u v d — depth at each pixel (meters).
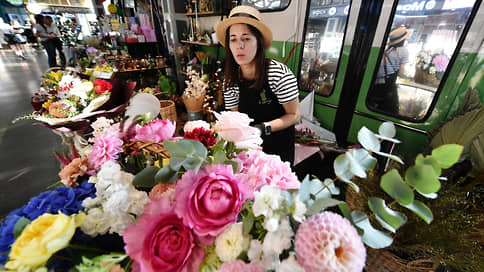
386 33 1.83
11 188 2.20
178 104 4.25
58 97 1.00
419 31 1.68
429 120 1.77
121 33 4.03
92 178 0.51
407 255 0.66
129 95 1.08
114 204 0.40
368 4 1.87
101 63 3.70
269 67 1.38
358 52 2.05
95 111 1.02
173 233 0.38
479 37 1.44
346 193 0.74
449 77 1.61
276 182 0.43
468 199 0.66
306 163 1.75
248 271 0.35
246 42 1.27
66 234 0.34
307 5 2.31
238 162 0.49
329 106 2.45
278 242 0.33
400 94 1.90
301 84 2.68
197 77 3.16
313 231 0.33
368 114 2.14
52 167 2.52
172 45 4.41
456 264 0.59
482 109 1.32
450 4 1.50
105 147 0.56
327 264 0.30
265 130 1.30
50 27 4.45
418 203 0.39
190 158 0.40
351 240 0.33
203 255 0.39
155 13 4.11
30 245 0.33
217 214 0.37
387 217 0.37
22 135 3.16
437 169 0.35
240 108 1.61
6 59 8.80
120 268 0.41
